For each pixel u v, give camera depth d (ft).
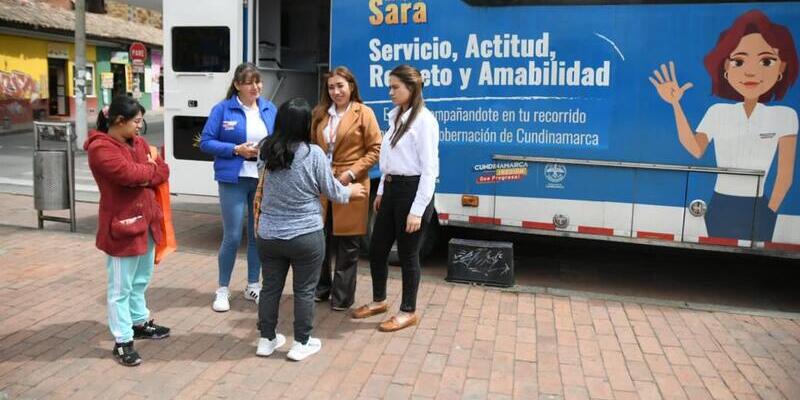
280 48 27.61
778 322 18.10
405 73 15.92
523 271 23.70
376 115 22.16
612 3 19.49
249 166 17.51
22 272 21.01
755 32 18.48
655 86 19.38
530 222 20.83
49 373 14.16
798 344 16.61
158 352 15.37
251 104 17.71
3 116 78.07
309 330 15.07
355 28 22.11
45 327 16.63
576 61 19.93
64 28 82.99
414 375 14.49
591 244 27.53
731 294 21.54
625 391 13.99
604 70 19.72
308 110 14.28
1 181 40.86
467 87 20.98
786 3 18.22
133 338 15.69
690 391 14.05
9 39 79.10
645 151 19.65
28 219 29.66
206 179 25.09
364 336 16.55
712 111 19.02
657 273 23.77
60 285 19.81
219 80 24.54
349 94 17.17
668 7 19.08
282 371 14.55
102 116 16.51
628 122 19.69
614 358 15.61
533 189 20.67
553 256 25.80
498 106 20.75
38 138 26.66
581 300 19.51
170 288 19.80
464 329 17.13
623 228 20.07
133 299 15.72
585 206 20.30
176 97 25.11
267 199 14.43
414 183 16.31
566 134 20.22
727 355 15.89
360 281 20.97
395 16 21.57
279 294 15.10
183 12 24.71
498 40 20.53
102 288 19.62
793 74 18.35
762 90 18.58
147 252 15.37
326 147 17.24
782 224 18.85
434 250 24.12
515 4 20.30
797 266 24.75
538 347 16.12
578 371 14.88
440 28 21.09
